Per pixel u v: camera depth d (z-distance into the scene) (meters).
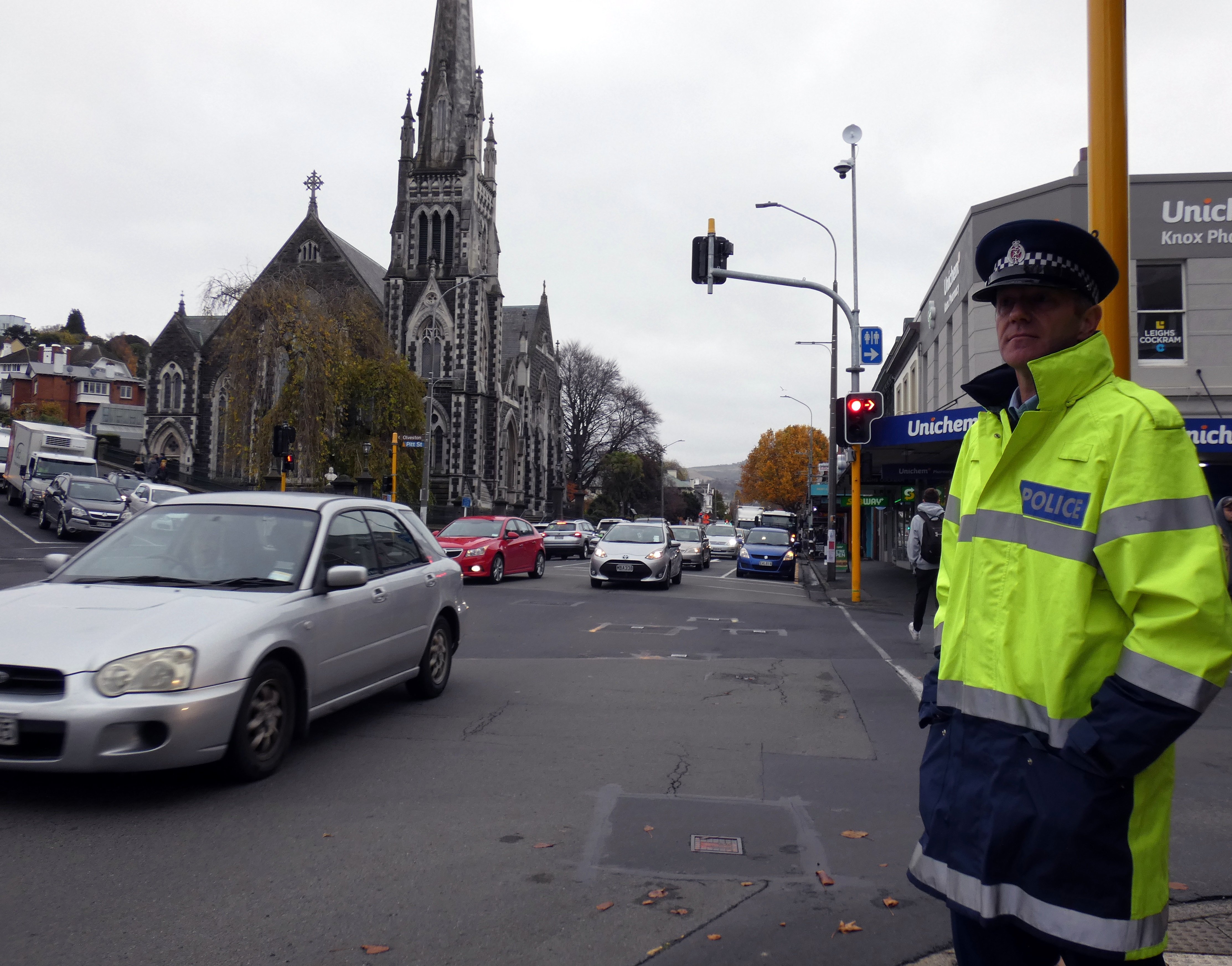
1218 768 6.13
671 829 4.71
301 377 32.22
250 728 5.27
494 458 62.44
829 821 4.88
